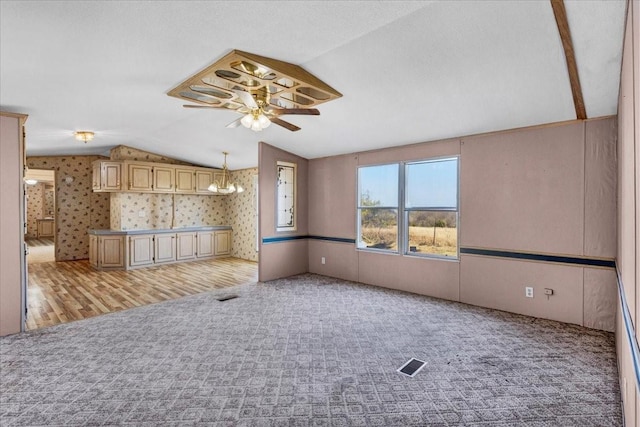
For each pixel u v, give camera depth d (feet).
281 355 9.43
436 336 10.73
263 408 7.00
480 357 9.26
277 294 15.84
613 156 10.87
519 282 12.86
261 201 18.56
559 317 11.98
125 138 19.85
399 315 12.77
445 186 15.12
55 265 22.99
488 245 13.64
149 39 8.12
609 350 9.62
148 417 6.69
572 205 11.67
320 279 19.04
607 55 7.90
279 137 17.62
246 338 10.62
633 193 4.96
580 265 11.52
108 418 6.64
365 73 10.25
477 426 6.45
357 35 8.32
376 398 7.36
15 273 10.98
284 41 8.55
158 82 10.93
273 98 12.06
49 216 41.93
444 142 14.90
